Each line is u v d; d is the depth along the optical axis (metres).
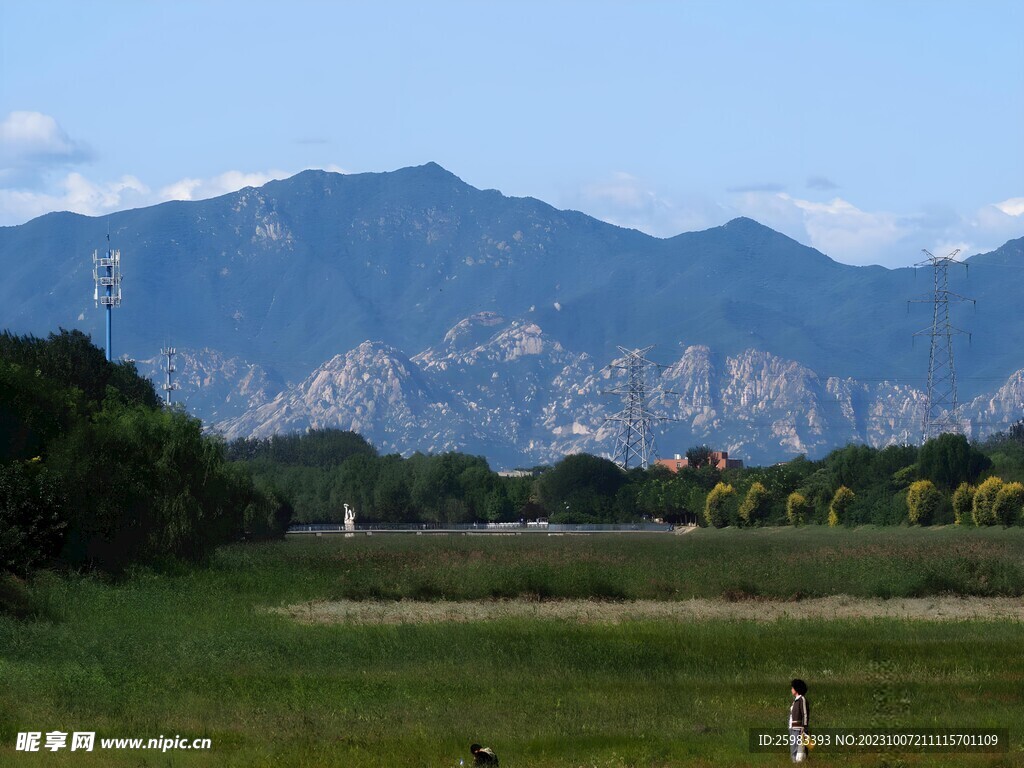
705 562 170.88
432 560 185.88
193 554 168.50
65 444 154.12
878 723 65.25
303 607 129.25
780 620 113.69
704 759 57.16
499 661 87.50
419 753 58.91
